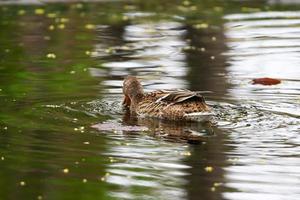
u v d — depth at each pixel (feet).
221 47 81.10
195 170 45.14
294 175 43.91
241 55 76.79
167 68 71.51
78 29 91.71
